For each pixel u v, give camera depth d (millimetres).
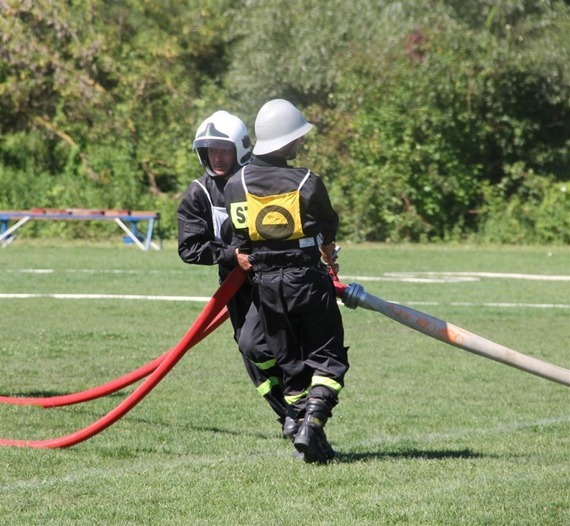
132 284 44812
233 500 12164
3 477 13492
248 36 85625
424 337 30500
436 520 11297
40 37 83000
